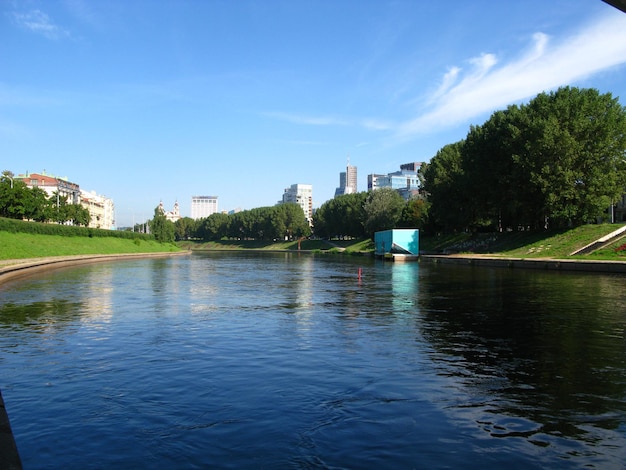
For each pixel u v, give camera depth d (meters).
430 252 85.44
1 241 57.59
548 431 7.65
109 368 11.43
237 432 7.66
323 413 8.45
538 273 40.69
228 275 44.22
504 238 71.12
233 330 16.22
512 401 8.98
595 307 20.58
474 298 24.31
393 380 10.31
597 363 11.54
